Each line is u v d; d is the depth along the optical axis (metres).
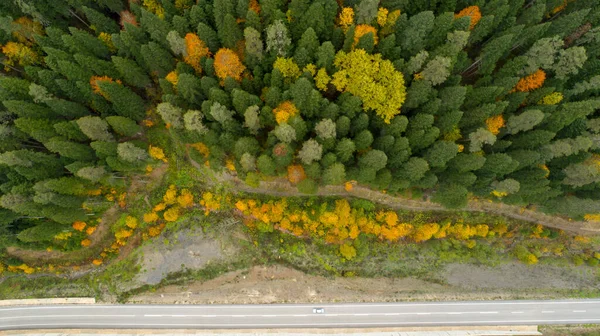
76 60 49.09
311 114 48.72
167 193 59.75
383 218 60.34
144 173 60.66
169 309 61.22
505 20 50.25
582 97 52.56
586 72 52.00
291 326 60.78
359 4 46.00
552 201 57.97
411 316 61.06
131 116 55.00
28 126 48.78
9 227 57.91
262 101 49.53
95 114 54.81
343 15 46.03
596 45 51.19
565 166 54.66
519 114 51.59
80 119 47.94
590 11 51.94
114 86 49.22
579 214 59.00
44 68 54.25
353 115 47.50
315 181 55.28
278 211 58.72
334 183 51.47
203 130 48.56
